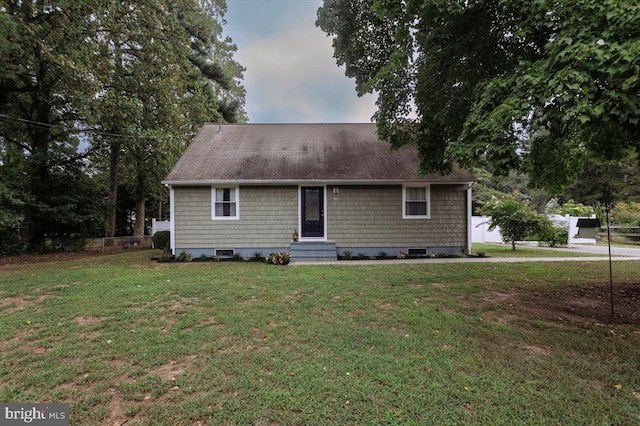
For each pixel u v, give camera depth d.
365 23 8.58
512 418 2.19
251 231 10.12
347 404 2.33
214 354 3.15
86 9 9.83
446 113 5.62
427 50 5.56
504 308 4.60
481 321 4.04
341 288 5.75
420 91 6.05
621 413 2.25
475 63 5.17
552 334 3.61
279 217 10.15
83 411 2.30
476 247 13.20
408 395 2.44
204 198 10.05
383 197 10.27
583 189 23.14
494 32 4.87
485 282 6.25
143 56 12.33
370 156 11.16
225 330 3.76
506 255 10.45
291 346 3.32
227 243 10.09
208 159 10.80
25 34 9.29
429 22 5.23
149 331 3.73
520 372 2.79
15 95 11.82
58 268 8.29
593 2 3.23
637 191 21.41
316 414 2.22
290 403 2.34
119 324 3.96
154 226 16.19
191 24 16.20
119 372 2.82
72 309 4.55
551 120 3.79
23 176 11.86
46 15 9.89
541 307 4.67
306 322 4.01
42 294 5.43
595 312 4.46
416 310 4.48
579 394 2.46
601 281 6.33
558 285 6.00
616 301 4.97
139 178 18.69
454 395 2.44
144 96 13.03
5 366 2.92
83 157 14.65
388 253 10.27
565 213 17.23
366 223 10.26
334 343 3.38
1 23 8.47
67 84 10.35
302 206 10.23
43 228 12.80
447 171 7.13
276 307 4.63
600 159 6.18
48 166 12.57
